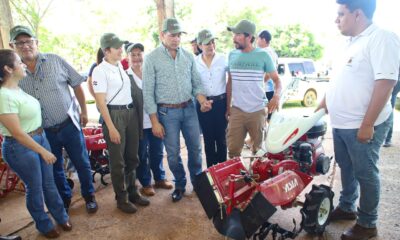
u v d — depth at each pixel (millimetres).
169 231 3027
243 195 2428
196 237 2912
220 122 3869
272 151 2670
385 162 4504
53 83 2977
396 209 3203
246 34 3467
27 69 2885
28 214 3529
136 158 3412
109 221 3256
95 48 14031
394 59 2195
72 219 3324
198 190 2539
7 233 3121
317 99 10289
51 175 2949
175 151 3508
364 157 2516
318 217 2736
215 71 3729
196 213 3338
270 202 2285
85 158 3346
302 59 10070
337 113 2580
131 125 3264
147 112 3314
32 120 2682
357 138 2434
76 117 3195
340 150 2793
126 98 3156
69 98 3162
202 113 3830
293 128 2652
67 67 3176
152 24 14781
